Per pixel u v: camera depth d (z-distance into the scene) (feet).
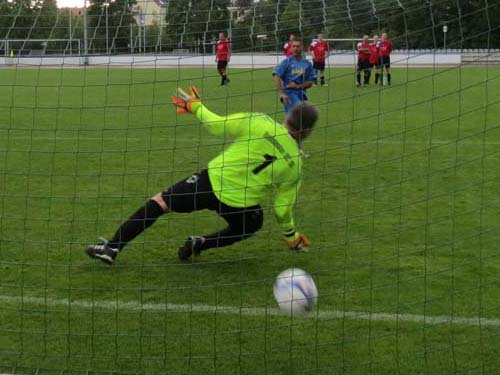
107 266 15.85
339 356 11.37
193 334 12.24
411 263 16.06
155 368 11.02
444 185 24.26
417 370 10.87
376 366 11.01
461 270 15.51
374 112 43.62
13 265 15.92
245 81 59.16
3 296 13.98
